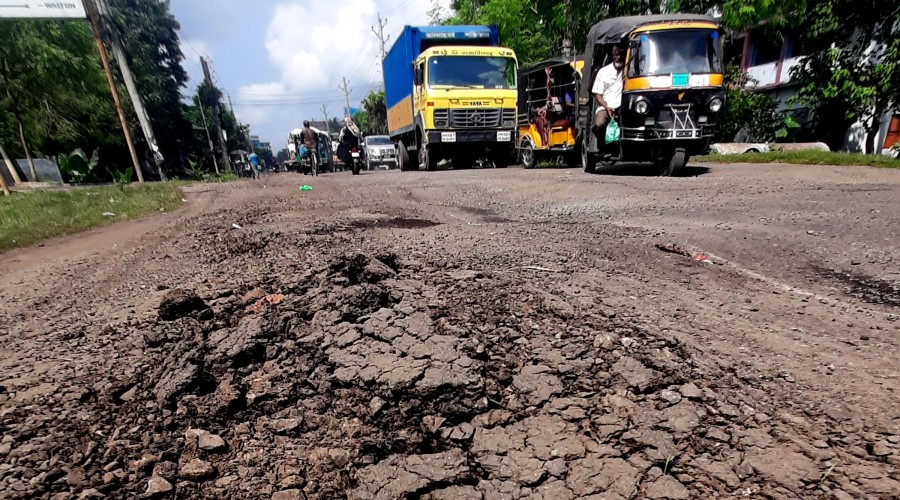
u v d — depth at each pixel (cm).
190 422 169
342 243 385
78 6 1259
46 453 150
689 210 494
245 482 143
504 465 143
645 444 145
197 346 214
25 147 1833
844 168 766
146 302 283
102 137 2520
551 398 169
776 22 1276
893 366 183
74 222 611
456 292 259
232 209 653
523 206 591
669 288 273
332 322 226
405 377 178
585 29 1573
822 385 171
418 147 1380
